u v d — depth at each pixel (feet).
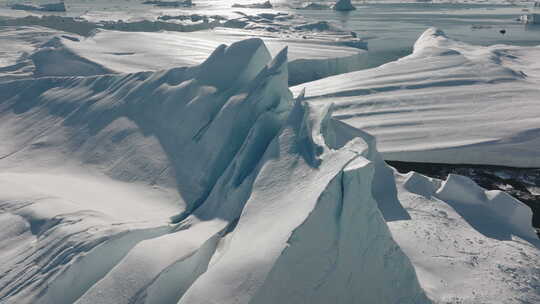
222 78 41.24
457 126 65.00
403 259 23.43
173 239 23.79
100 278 22.68
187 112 39.65
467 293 25.67
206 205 30.78
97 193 32.58
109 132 42.06
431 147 58.70
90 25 190.90
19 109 53.16
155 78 46.26
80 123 45.37
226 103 37.06
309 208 20.59
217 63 42.63
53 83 56.13
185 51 125.49
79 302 19.45
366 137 37.65
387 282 22.85
